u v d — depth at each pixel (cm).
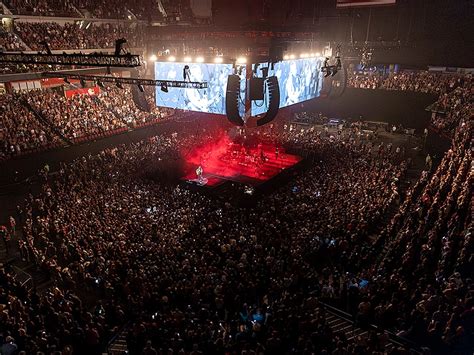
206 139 3572
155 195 2388
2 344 1145
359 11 4044
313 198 2258
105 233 1806
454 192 1681
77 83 3612
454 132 2822
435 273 1294
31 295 1439
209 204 2352
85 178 2581
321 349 1081
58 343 1134
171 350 1038
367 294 1351
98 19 3856
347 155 3088
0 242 2088
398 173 2548
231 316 1327
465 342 1005
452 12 3838
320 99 4697
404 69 4394
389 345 1147
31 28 3375
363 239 1820
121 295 1479
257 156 3291
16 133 2912
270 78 1864
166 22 4488
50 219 1989
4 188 2738
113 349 1262
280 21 2483
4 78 2938
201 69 2677
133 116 3706
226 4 2500
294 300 1326
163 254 1619
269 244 1738
